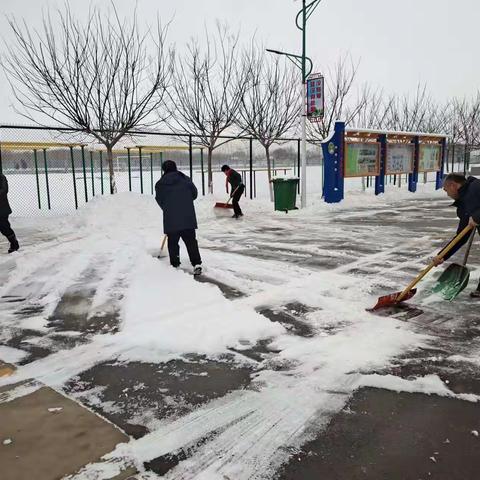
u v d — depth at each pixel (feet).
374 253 24.66
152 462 7.93
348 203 49.80
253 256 24.35
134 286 18.76
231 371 11.32
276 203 44.47
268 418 9.23
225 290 18.12
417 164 60.54
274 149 110.83
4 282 20.10
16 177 107.24
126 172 115.75
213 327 14.02
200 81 53.67
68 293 18.22
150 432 8.82
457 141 99.66
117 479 7.49
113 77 42.06
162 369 11.51
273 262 22.81
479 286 16.55
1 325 14.80
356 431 8.71
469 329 13.57
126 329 14.16
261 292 17.62
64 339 13.55
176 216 20.21
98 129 43.06
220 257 24.12
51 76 41.19
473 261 22.40
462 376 10.75
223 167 40.04
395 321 14.25
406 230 32.53
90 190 75.10
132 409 9.66
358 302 16.20
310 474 7.57
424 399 9.78
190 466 7.82
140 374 11.27
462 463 7.75
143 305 16.28
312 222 37.40
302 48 44.01
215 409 9.60
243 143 99.66
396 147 56.90
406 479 7.39
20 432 8.79
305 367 11.35
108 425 9.05
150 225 35.65
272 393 10.19
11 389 10.55
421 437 8.49
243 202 48.21
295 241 28.78
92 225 35.29
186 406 9.75
